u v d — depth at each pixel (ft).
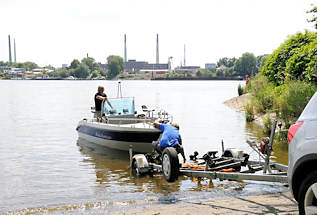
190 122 64.44
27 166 32.96
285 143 40.19
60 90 237.25
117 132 38.63
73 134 52.26
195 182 26.84
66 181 27.78
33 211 21.16
